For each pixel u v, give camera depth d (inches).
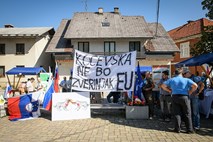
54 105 369.4
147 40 1208.2
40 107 421.7
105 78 396.2
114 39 1147.3
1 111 401.4
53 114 367.2
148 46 1166.3
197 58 459.2
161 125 325.1
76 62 403.9
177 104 285.9
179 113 287.4
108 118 378.3
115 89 390.0
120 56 402.6
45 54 1371.8
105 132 289.6
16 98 399.9
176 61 1326.3
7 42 1284.4
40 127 320.8
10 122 357.4
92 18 1299.2
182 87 278.1
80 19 1283.2
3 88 1222.9
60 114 369.4
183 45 1267.2
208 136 267.9
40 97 432.1
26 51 1277.1
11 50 1284.4
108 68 399.9
